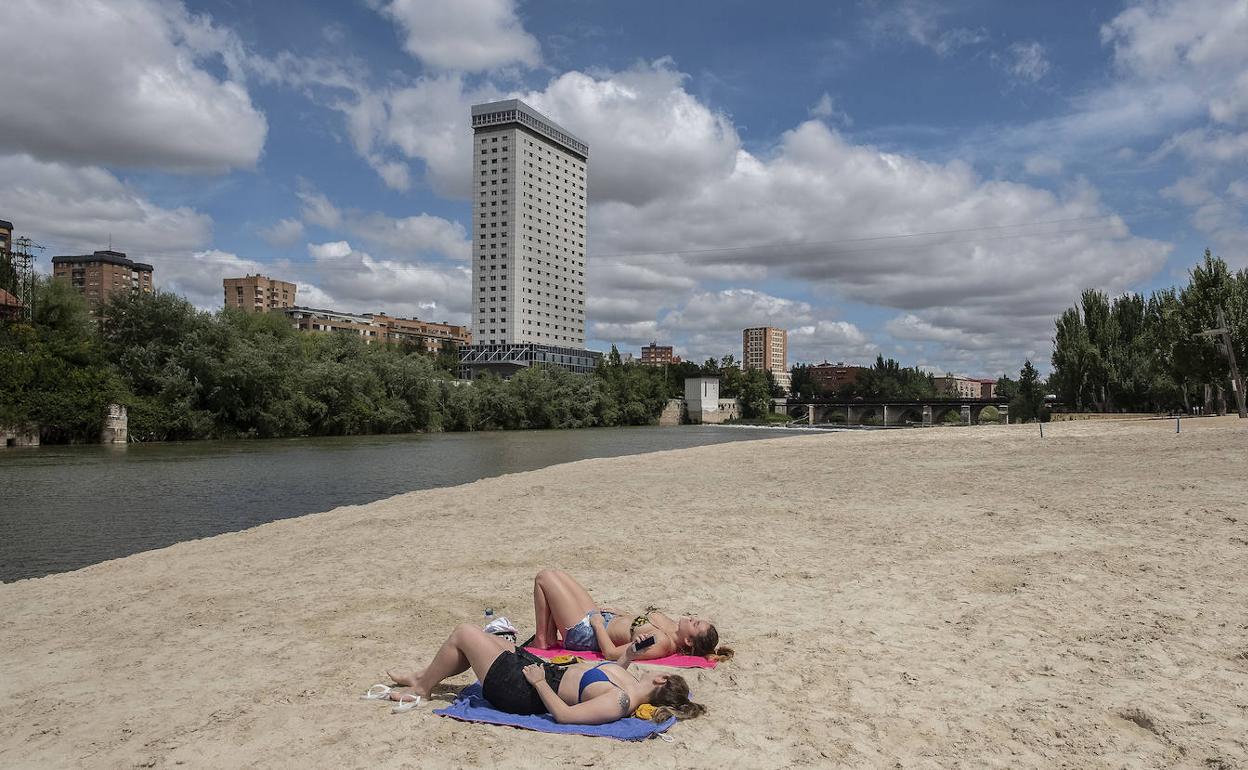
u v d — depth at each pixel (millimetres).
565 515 17312
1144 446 27734
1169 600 8266
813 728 5332
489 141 196125
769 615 8539
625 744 5113
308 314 189000
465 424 97562
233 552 14852
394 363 87125
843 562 11133
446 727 5445
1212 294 58719
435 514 18516
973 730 5242
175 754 5129
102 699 6465
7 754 5289
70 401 57094
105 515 24078
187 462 44281
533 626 8508
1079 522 13109
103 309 65562
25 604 10992
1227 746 4812
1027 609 8266
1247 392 57844
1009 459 26094
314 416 74688
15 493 29812
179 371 64375
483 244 197375
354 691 6395
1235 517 12523
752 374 173250
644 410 137250
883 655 6973
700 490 21328
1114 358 85812
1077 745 4953
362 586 10867
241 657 7609
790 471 26078
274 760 4957
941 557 11086
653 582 10336
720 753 4953
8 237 153750
